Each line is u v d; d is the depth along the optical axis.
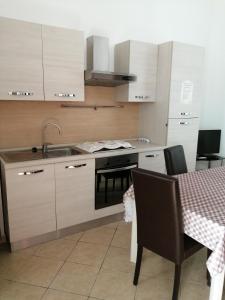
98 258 2.21
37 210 2.31
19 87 2.30
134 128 3.53
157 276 2.00
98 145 2.77
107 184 2.73
